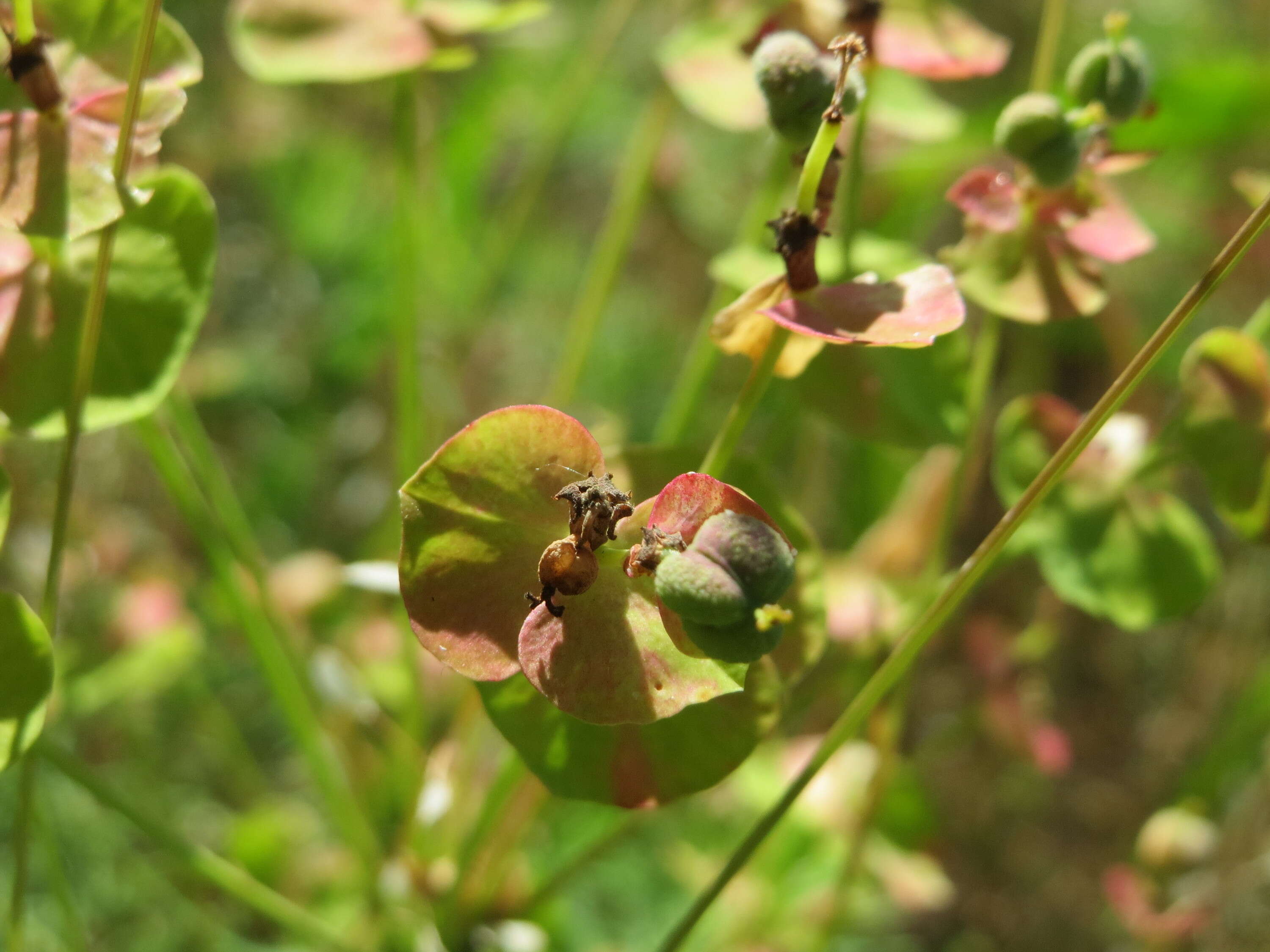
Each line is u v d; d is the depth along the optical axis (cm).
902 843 10
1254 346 7
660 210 16
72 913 8
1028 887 14
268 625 8
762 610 5
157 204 7
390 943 9
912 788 10
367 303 16
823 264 8
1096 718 14
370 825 9
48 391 7
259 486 15
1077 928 14
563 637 6
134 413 7
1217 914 11
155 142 6
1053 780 14
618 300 17
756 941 11
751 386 6
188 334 7
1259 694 10
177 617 11
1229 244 6
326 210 17
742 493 6
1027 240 7
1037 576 14
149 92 6
